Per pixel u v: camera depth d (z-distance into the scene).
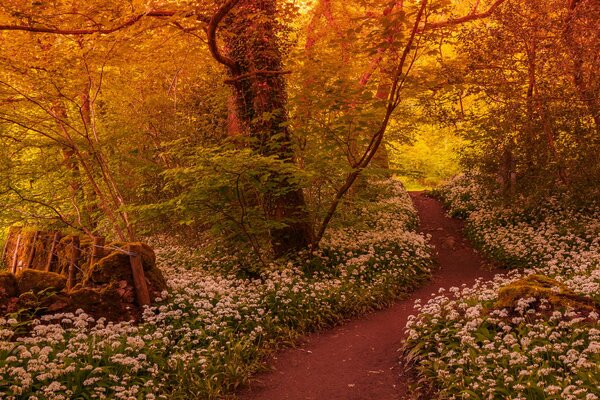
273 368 7.95
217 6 11.09
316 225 14.45
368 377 7.58
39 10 9.62
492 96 15.48
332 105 11.31
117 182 14.52
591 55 13.40
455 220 20.12
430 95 15.05
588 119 13.78
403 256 13.23
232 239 12.91
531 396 5.47
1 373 5.86
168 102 15.87
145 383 6.36
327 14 17.23
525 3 13.97
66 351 6.29
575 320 6.50
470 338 6.80
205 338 7.89
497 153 15.72
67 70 11.57
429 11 10.30
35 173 12.72
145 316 8.27
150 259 9.00
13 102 12.09
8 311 7.58
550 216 15.27
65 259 10.30
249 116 13.23
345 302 10.45
